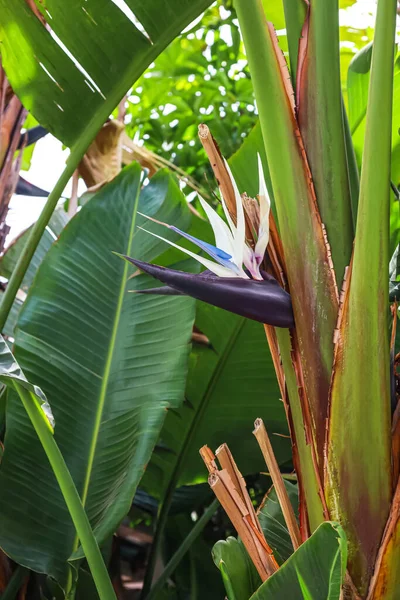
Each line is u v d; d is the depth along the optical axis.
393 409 1.13
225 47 3.59
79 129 1.68
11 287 1.62
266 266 1.19
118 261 2.01
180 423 2.20
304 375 1.14
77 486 1.65
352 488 1.07
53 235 2.76
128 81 1.63
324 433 1.11
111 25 1.56
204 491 2.46
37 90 1.66
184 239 2.09
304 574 0.98
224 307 1.11
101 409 1.77
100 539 1.43
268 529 1.59
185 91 3.67
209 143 1.18
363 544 1.07
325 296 1.11
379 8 0.98
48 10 1.55
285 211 1.14
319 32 1.12
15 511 1.59
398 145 2.02
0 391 1.93
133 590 2.57
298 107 1.14
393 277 1.44
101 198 2.11
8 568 1.79
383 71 0.98
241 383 2.14
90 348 1.86
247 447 2.20
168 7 1.54
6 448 1.66
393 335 1.19
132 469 1.57
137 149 2.76
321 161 1.13
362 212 1.03
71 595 1.56
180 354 1.78
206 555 2.45
